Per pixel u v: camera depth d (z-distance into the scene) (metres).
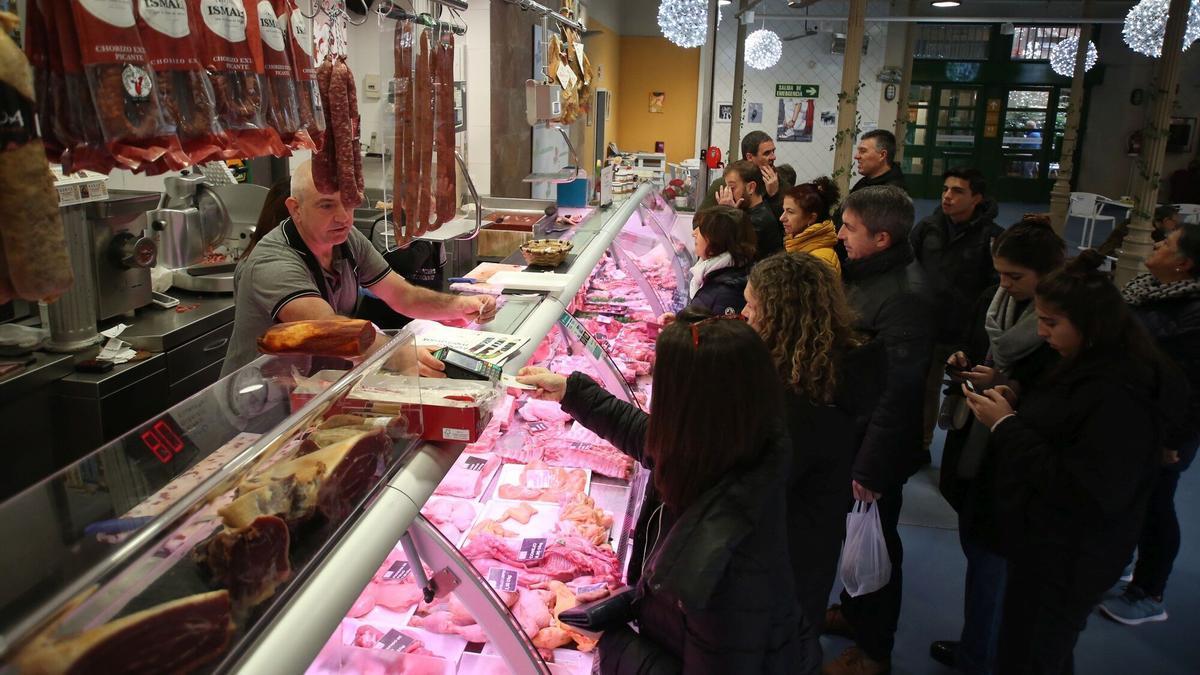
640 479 2.58
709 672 1.39
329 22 1.74
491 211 4.14
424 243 2.93
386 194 2.05
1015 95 16.80
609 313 4.11
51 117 1.06
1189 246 3.01
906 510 4.27
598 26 11.38
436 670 1.83
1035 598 2.38
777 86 14.91
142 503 1.02
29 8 1.03
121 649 0.83
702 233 3.44
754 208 4.76
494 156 6.13
